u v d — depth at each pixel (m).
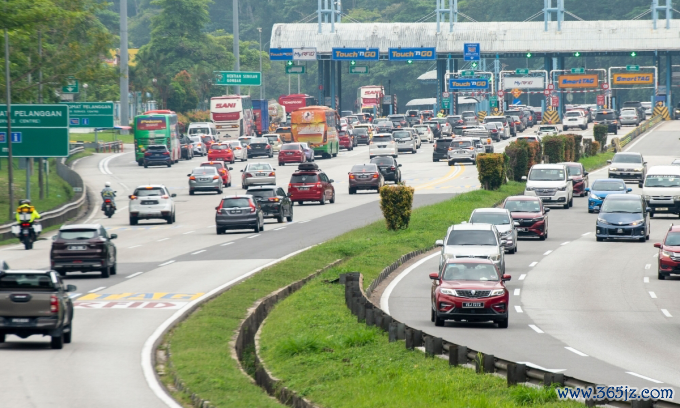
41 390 49.94
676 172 162.38
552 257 114.81
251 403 46.47
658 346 65.25
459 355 52.47
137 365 57.06
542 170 173.25
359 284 81.25
